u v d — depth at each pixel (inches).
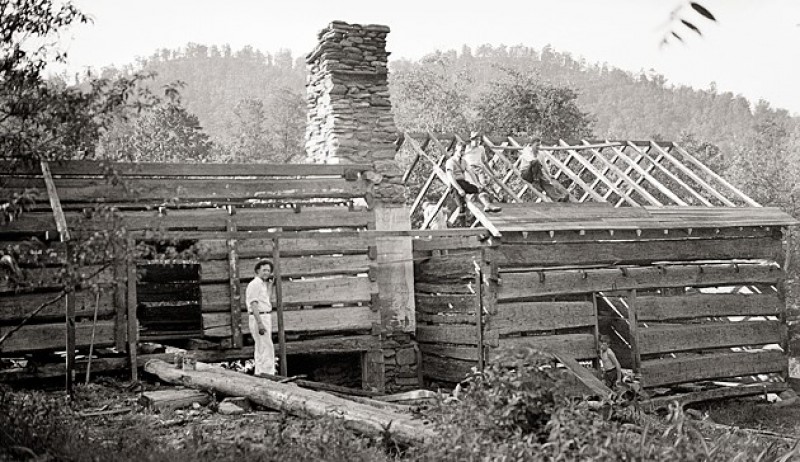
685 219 813.9
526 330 730.8
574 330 770.8
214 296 676.1
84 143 397.4
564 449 300.4
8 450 321.1
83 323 596.7
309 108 860.6
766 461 348.8
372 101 815.1
